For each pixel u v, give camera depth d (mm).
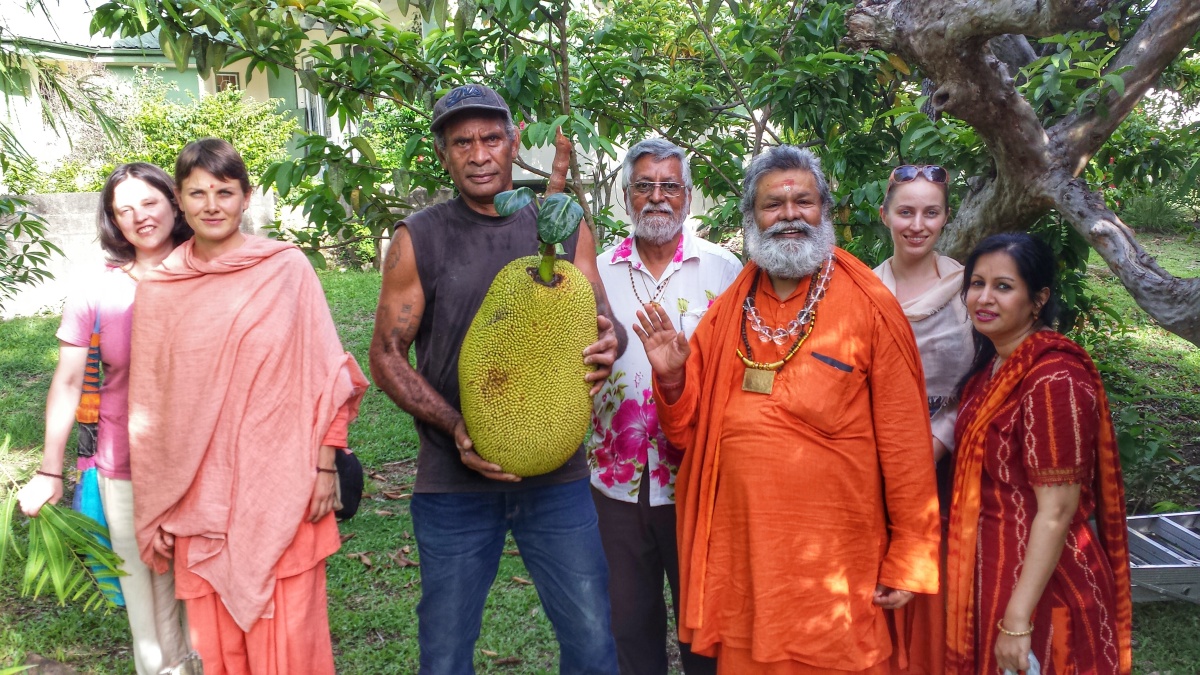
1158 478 4480
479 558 2262
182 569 2262
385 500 4625
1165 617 3365
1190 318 2844
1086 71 2943
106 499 2367
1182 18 3020
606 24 4398
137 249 2412
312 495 2279
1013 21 2781
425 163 4352
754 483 2229
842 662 2207
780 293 2383
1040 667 2164
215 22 3354
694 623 2318
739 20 4293
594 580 2283
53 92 3072
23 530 3984
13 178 5395
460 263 2223
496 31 4207
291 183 3881
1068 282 4133
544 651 3189
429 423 2166
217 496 2217
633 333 2738
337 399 2299
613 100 4586
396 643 3205
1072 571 2160
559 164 2084
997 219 3525
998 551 2199
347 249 10836
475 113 2168
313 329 2332
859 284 2334
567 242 2318
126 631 3283
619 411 2689
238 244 2320
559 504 2250
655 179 2695
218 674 2281
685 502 2412
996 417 2219
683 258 2807
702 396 2379
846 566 2225
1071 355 2176
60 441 2297
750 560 2227
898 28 3061
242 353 2230
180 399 2217
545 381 1960
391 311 2227
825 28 3916
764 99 4020
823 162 4035
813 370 2240
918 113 3582
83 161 9586
